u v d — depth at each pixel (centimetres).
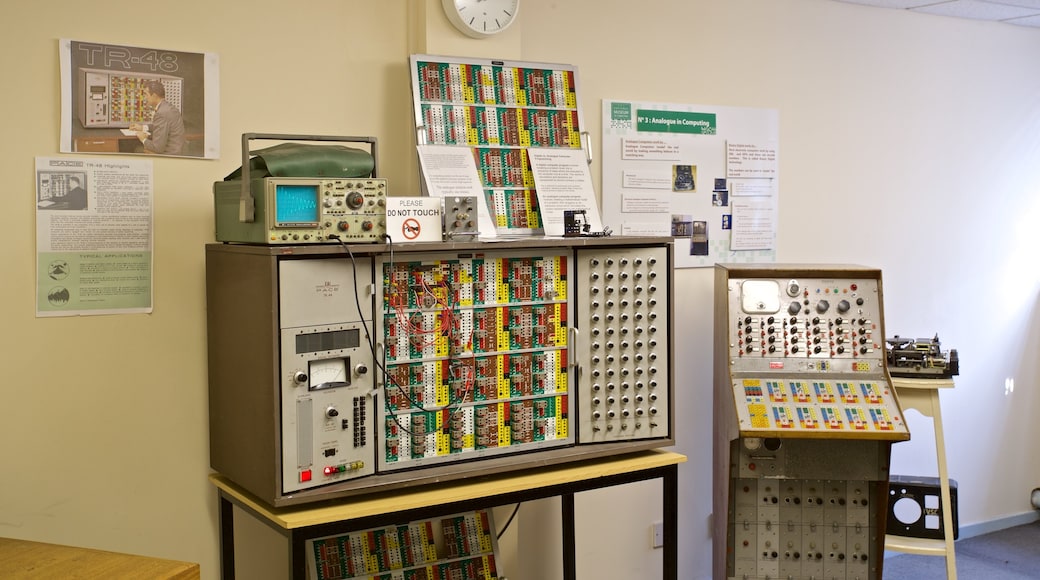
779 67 436
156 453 294
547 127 332
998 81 507
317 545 312
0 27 264
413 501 262
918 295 489
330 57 321
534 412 297
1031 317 533
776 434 340
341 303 259
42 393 275
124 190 284
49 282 274
